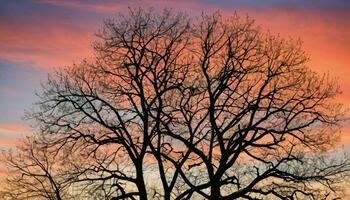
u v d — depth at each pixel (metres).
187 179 27.97
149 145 28.56
